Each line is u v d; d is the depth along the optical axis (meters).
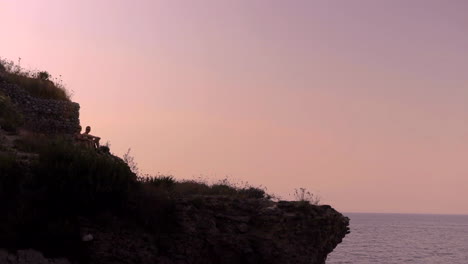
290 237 25.70
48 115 33.75
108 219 21.52
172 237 23.39
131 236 21.97
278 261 25.12
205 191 27.53
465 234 194.62
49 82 37.25
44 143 27.20
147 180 25.67
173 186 26.61
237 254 24.98
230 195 27.25
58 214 21.20
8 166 20.66
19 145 26.94
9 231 19.50
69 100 36.94
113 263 21.41
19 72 37.50
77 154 22.14
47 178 21.12
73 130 34.50
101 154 25.61
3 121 29.78
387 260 85.94
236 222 24.98
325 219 27.20
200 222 24.09
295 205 26.44
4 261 19.00
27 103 33.25
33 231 20.17
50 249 20.28
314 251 26.97
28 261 19.50
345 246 115.44
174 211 23.75
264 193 29.64
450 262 85.56
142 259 21.95
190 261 23.66
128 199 22.41
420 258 91.19
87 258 20.98
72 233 20.66
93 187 21.33
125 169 22.91
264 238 24.88
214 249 24.45
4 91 32.97
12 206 20.38
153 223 23.00
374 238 153.75
